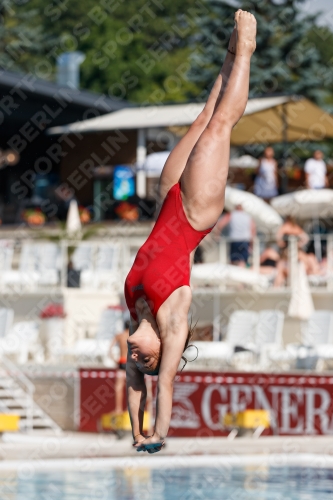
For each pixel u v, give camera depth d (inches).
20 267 2377.0
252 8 3521.2
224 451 1480.1
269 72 3464.6
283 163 2381.9
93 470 1326.3
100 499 1082.7
